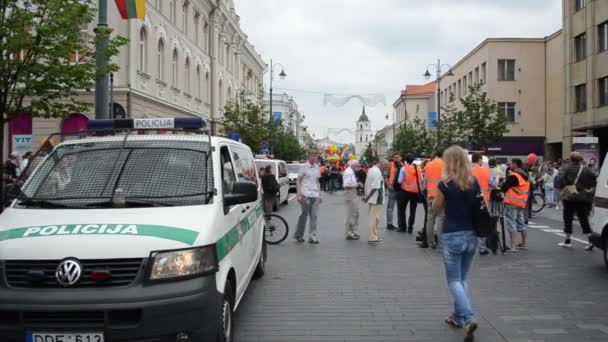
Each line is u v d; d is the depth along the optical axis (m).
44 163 5.53
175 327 4.20
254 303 7.10
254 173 8.27
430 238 11.62
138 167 5.36
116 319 4.12
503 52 47.78
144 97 26.91
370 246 12.09
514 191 11.26
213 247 4.60
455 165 5.77
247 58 56.16
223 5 42.31
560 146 46.50
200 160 5.46
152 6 28.19
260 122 39.28
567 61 35.47
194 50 36.59
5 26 10.95
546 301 7.14
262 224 8.78
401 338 5.66
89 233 4.36
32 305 4.07
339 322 6.24
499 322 6.21
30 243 4.29
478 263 9.91
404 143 59.34
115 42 11.97
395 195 15.31
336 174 41.66
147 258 4.23
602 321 6.23
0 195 10.58
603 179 9.31
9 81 11.31
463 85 56.97
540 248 11.68
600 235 9.14
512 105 48.22
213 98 41.03
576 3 34.75
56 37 11.31
